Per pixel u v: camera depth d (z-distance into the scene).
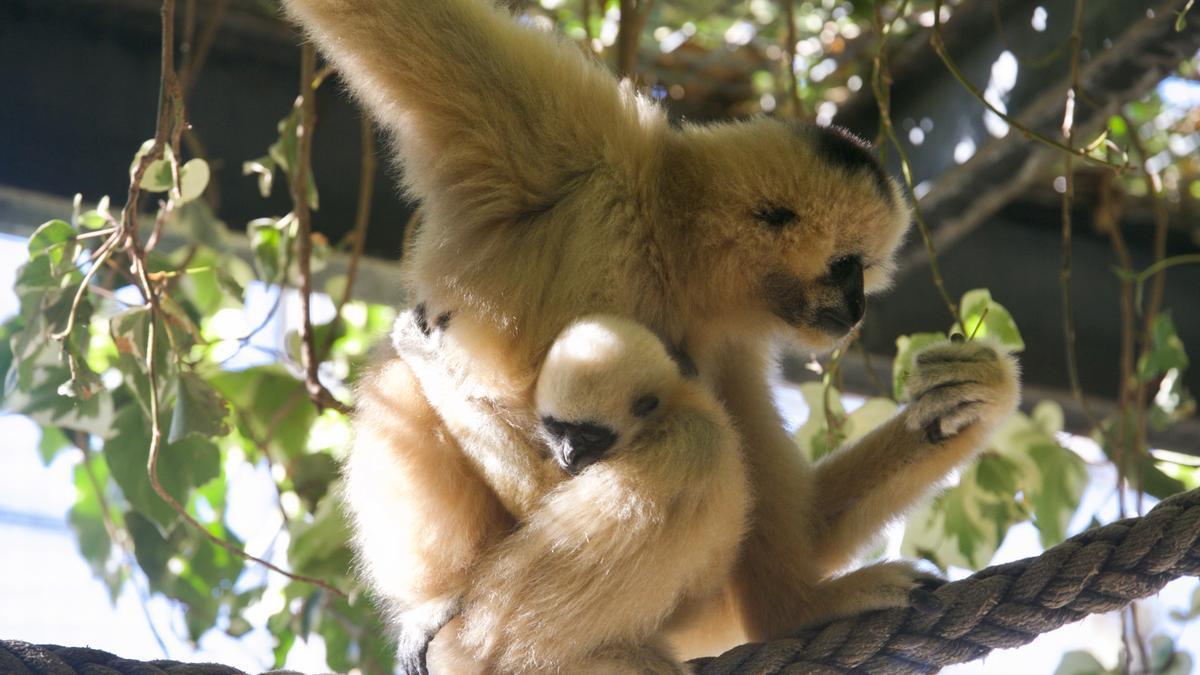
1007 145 10.98
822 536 7.63
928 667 6.36
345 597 9.09
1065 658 10.98
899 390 9.38
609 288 6.54
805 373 11.87
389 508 6.75
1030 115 10.68
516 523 6.73
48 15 10.92
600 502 6.12
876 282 7.84
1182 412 11.20
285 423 10.66
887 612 6.46
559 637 6.18
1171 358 10.42
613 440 6.33
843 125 12.53
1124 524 6.30
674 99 12.62
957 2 11.56
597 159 6.63
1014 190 11.52
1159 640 11.22
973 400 7.04
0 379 9.10
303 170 9.14
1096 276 13.18
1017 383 7.19
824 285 7.25
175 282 9.38
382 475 6.79
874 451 7.57
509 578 6.31
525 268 6.48
